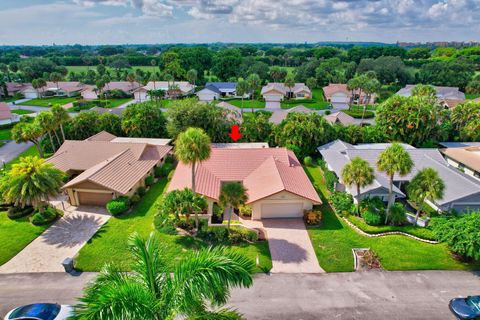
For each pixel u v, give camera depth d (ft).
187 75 357.00
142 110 157.07
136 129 154.40
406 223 89.61
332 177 114.73
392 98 152.35
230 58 415.03
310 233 86.84
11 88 337.11
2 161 144.56
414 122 141.49
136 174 111.86
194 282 31.63
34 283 66.44
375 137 150.00
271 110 264.11
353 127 150.30
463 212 95.81
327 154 130.31
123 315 28.66
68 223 90.58
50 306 56.13
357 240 83.05
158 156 129.39
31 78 403.75
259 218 95.66
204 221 89.35
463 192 95.61
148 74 422.00
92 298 31.32
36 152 157.58
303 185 101.65
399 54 510.58
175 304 31.76
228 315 34.32
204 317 32.89
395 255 76.07
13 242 80.59
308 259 75.00
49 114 136.56
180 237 82.38
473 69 376.27
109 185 98.68
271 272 70.28
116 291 30.66
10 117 221.66
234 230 85.46
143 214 96.48
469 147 138.92
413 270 71.05
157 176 127.54
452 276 69.15
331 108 270.26
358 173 89.30
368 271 70.69
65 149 127.65
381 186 100.22
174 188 99.14
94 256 75.20
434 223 80.64
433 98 166.50
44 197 88.74
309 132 140.26
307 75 399.85
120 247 78.74
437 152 125.80
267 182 99.76
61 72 433.89
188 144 82.38
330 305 60.64
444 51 569.23
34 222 88.79
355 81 249.34
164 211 81.35
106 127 159.43
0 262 72.84
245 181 107.14
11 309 59.36
